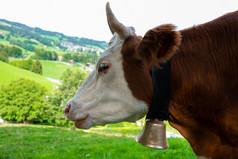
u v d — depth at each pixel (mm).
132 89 1898
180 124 2078
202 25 2090
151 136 1834
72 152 7242
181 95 1942
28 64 134375
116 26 1896
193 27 2105
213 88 1893
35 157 7121
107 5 1909
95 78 2061
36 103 45281
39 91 46938
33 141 13047
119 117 1935
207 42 1977
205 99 1911
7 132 17094
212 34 1991
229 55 1898
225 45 1930
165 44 1727
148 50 1742
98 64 2014
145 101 1890
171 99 1954
